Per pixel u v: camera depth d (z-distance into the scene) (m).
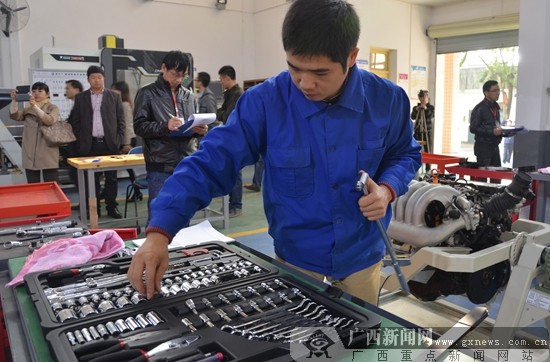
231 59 8.78
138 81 6.06
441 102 9.03
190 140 3.14
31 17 6.89
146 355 0.73
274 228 1.17
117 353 0.72
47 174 4.49
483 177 3.45
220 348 0.77
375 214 1.00
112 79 5.93
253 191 5.98
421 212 2.03
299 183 1.07
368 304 0.93
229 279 1.07
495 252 1.86
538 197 3.26
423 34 8.60
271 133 1.06
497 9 7.69
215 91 7.62
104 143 4.62
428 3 8.30
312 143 1.05
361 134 1.09
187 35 8.24
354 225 1.10
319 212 1.08
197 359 0.73
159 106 3.04
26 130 4.35
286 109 1.06
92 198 3.79
